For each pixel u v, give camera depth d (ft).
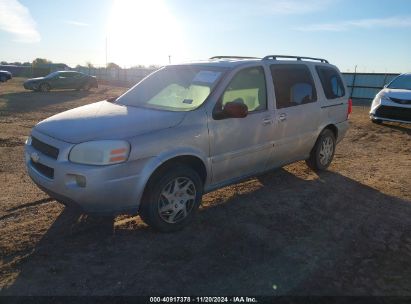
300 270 11.06
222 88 14.07
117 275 10.47
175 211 12.94
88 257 11.31
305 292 10.06
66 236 12.55
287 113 16.87
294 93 17.51
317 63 19.74
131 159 11.42
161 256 11.51
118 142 11.25
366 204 16.49
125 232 12.95
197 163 13.62
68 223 13.51
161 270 10.78
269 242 12.65
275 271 10.96
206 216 14.48
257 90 15.67
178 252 11.78
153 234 12.85
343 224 14.34
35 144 12.80
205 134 13.30
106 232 12.91
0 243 11.89
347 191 18.01
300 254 11.97
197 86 14.49
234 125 14.29
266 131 15.84
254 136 15.29
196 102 13.87
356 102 81.76
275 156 16.85
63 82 83.05
